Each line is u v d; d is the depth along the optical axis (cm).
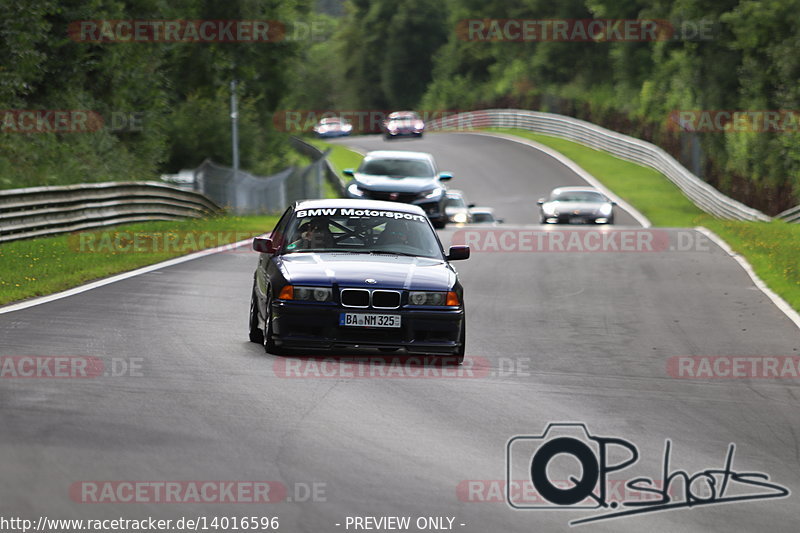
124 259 7038
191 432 2616
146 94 15075
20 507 1997
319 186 18100
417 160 10156
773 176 17988
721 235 10088
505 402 3200
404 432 2739
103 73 14188
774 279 6775
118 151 13550
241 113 18788
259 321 4053
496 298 5966
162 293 5484
